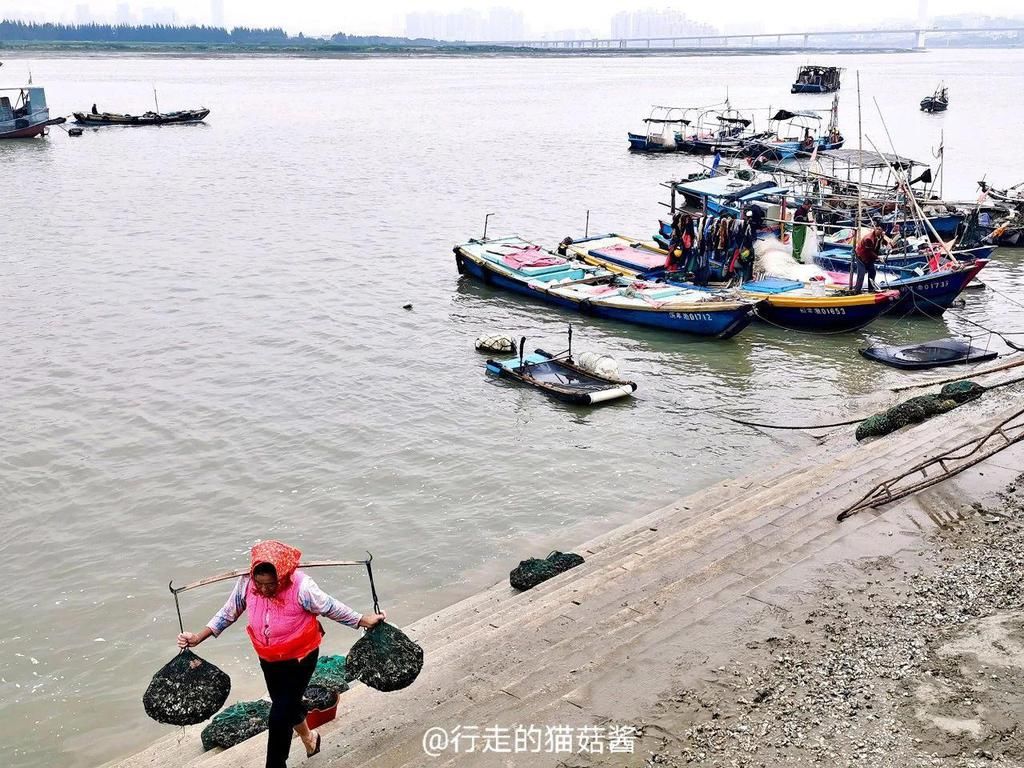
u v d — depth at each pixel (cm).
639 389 2427
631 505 1788
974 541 1177
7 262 3769
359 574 1540
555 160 7025
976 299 3331
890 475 1470
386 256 3903
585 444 2072
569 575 1273
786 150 6369
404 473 1919
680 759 754
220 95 14188
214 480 1888
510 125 9731
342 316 3039
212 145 7919
